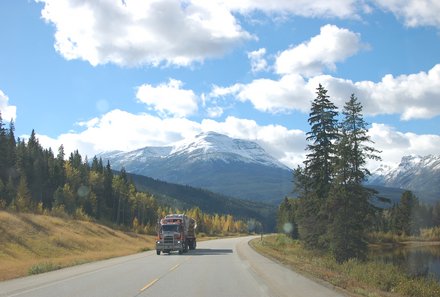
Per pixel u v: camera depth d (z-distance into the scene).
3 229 51.06
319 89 45.56
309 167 44.84
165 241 44.25
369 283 19.61
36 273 24.94
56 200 105.44
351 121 40.34
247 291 16.55
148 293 16.02
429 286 18.86
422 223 83.31
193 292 16.28
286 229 92.44
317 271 24.28
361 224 37.97
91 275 22.88
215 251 48.66
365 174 39.03
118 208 128.88
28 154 122.25
